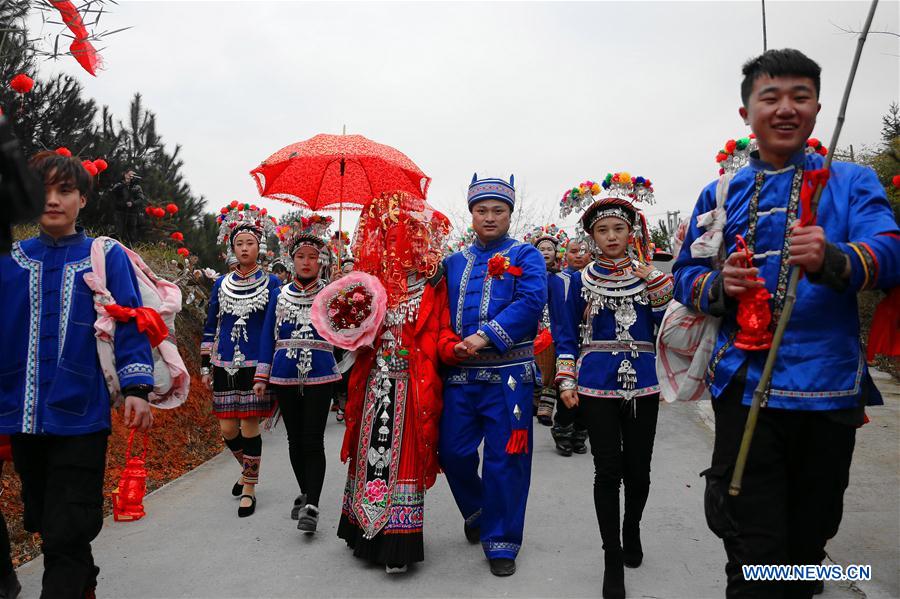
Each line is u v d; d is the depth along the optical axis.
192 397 8.16
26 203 1.67
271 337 5.02
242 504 4.99
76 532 2.72
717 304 2.48
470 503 4.29
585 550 4.21
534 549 4.24
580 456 6.53
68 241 3.00
